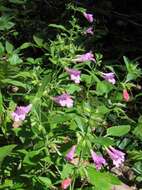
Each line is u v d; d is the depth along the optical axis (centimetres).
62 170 39
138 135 49
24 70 50
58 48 49
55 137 39
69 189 40
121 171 53
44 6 94
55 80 44
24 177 40
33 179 40
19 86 47
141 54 85
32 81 44
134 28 94
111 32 91
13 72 47
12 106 44
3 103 45
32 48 78
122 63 82
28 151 40
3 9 79
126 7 102
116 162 41
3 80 44
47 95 42
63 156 38
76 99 46
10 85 50
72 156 37
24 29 83
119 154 41
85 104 41
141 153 50
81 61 49
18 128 40
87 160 40
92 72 48
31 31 83
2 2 90
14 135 44
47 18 92
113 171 53
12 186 39
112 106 46
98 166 38
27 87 44
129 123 51
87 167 38
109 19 97
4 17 66
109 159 52
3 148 34
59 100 42
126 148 52
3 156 33
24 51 78
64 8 94
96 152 42
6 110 44
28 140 41
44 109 42
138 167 51
